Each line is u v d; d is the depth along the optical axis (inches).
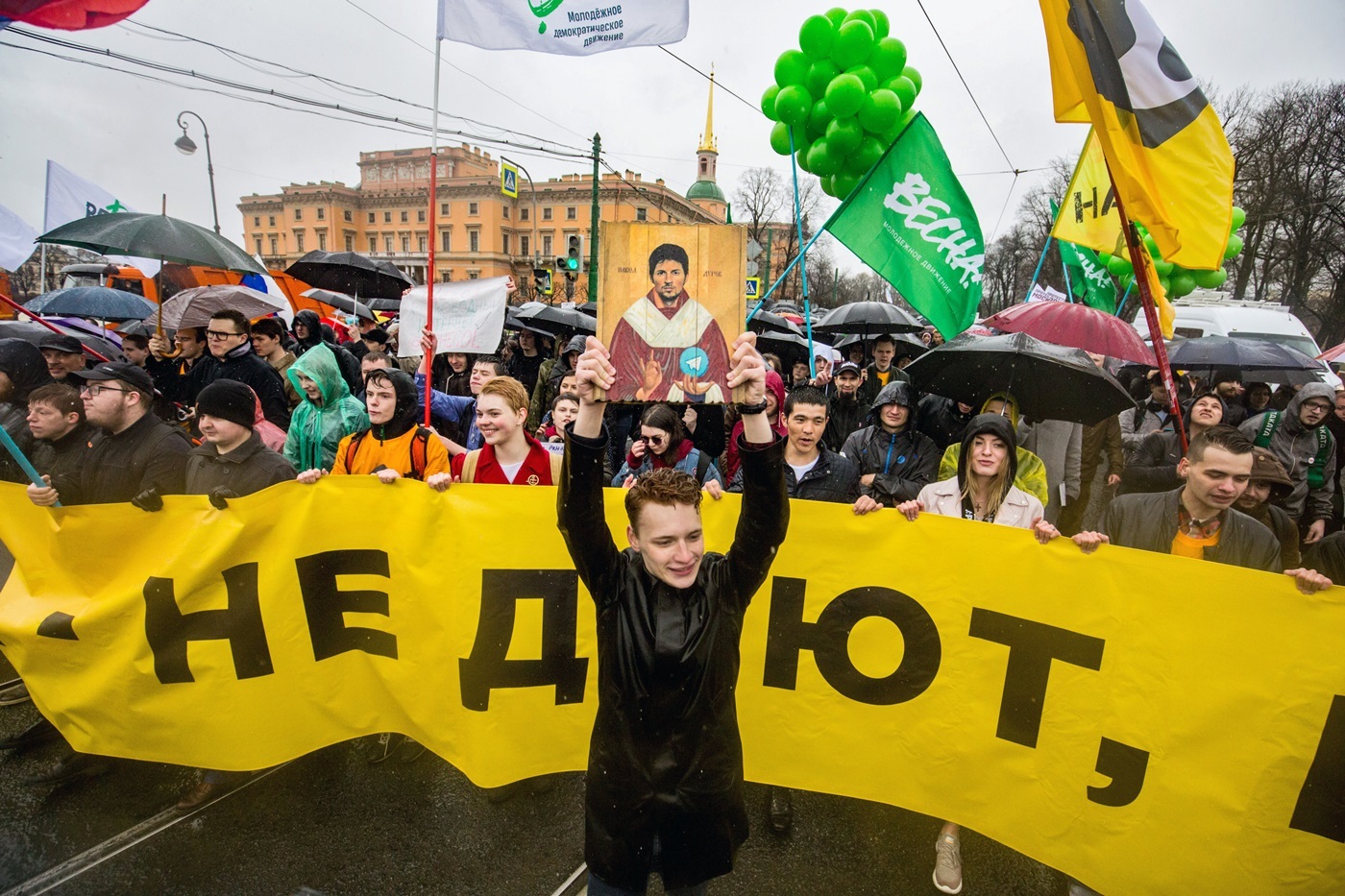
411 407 129.8
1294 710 79.2
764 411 59.9
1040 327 145.9
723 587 67.7
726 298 60.1
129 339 243.6
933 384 149.3
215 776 105.3
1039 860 90.4
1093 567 87.0
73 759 110.8
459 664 101.1
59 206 295.3
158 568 100.7
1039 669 90.0
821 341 562.6
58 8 90.0
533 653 101.1
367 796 108.3
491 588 100.2
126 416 120.0
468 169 2994.6
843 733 99.0
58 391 121.5
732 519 102.2
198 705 101.9
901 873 96.8
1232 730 81.6
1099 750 87.2
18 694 132.9
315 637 104.0
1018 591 90.7
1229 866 82.1
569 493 63.1
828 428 221.1
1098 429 190.7
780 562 98.6
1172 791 84.0
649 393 60.1
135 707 102.0
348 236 3152.1
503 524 99.8
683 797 65.0
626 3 137.4
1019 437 170.1
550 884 93.0
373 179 3134.8
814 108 166.6
